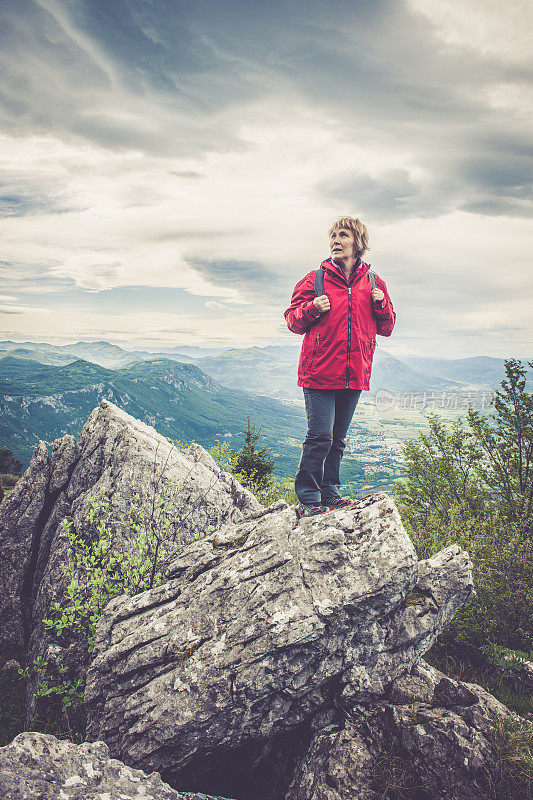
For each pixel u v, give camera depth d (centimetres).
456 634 929
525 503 1414
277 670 534
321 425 586
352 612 549
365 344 564
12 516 1115
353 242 557
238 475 2466
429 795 482
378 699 579
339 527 599
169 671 562
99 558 908
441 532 1346
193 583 642
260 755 604
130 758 530
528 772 463
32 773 400
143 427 1218
